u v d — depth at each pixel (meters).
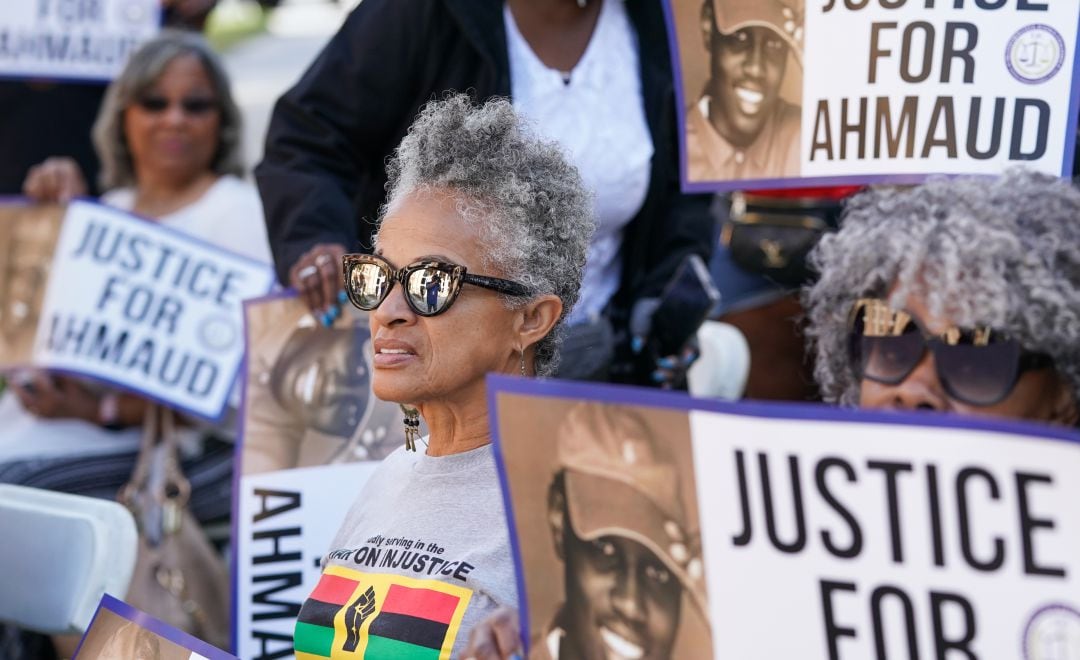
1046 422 3.24
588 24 5.83
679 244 6.31
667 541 2.90
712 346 6.84
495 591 3.70
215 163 8.17
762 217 7.02
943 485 2.68
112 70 8.89
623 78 5.90
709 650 2.87
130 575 4.93
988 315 3.16
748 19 4.52
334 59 5.75
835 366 3.65
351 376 5.34
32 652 6.72
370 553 3.95
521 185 3.87
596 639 2.95
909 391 3.30
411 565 3.83
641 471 2.91
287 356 5.41
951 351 3.25
